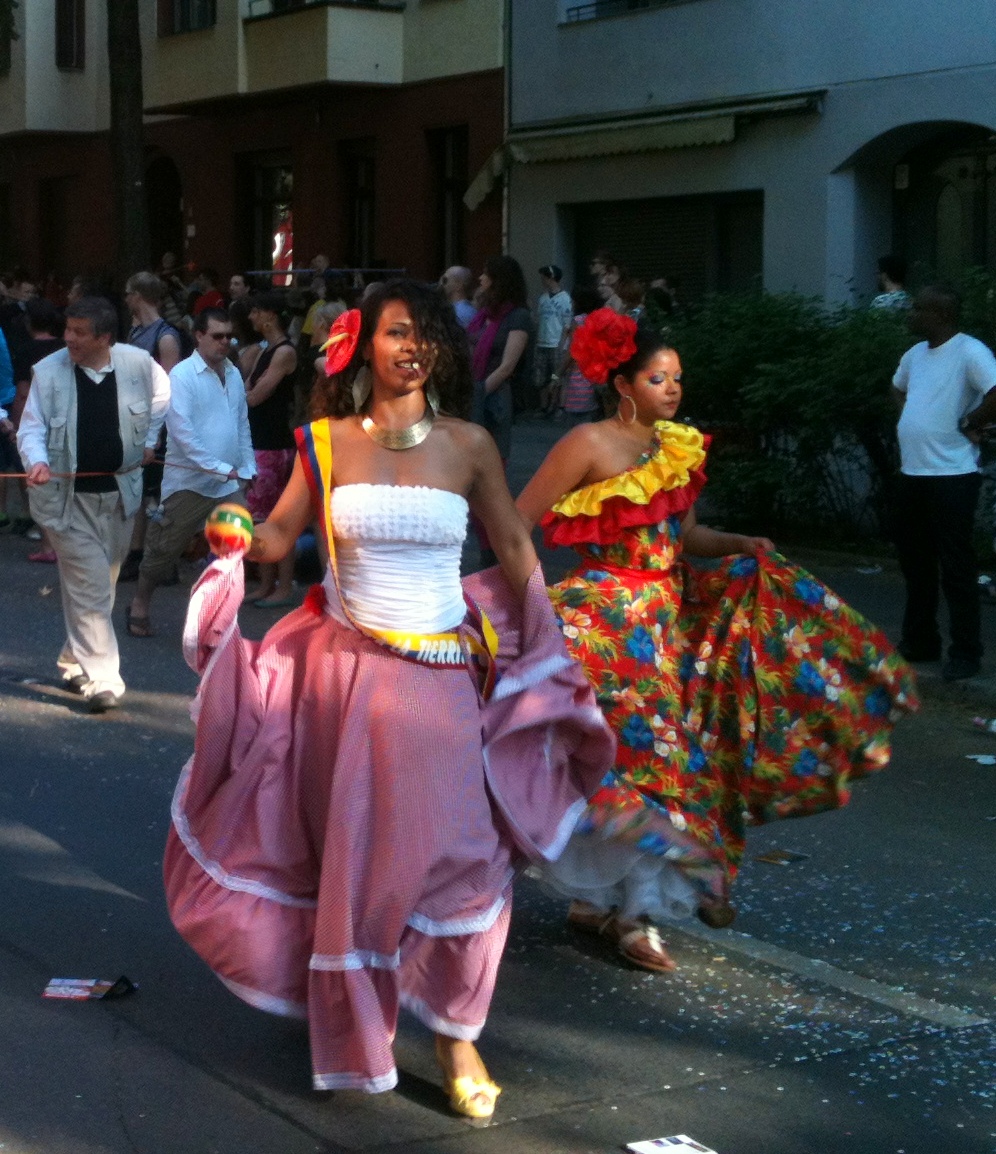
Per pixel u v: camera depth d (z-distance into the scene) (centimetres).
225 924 382
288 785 392
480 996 387
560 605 476
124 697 802
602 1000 464
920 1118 397
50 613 1015
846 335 1112
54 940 498
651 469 475
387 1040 377
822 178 1778
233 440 920
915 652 867
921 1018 454
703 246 1964
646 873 464
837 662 497
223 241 2680
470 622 411
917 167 1769
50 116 2925
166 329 1090
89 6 2912
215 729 384
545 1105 400
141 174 1877
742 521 1238
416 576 394
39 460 726
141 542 1120
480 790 390
